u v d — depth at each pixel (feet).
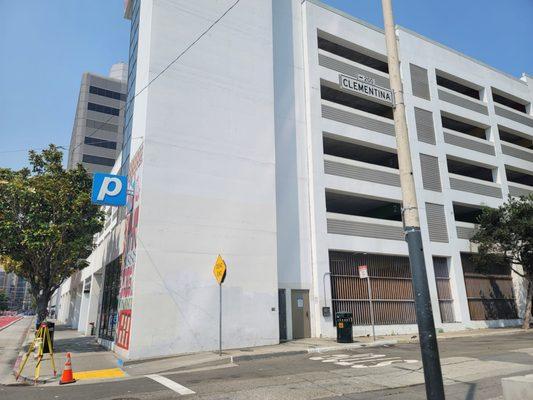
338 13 78.07
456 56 96.48
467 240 82.48
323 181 66.59
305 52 71.72
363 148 79.82
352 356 41.55
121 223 56.70
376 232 69.87
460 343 52.47
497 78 104.47
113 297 57.21
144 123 48.49
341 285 65.16
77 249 60.44
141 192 46.14
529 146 108.68
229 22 57.57
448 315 76.18
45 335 40.60
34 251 57.72
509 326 83.30
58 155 62.90
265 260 53.06
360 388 26.84
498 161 94.73
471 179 87.61
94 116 243.40
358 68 76.69
